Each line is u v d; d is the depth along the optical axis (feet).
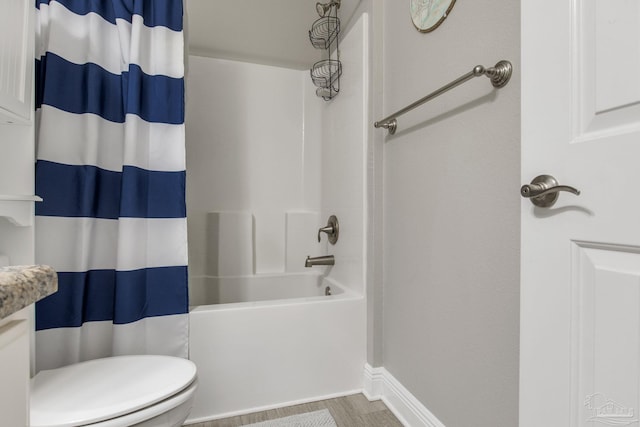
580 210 1.86
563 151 1.95
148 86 4.16
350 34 5.64
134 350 3.83
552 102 2.02
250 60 7.48
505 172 2.87
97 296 3.84
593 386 1.79
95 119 3.76
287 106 7.82
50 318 3.52
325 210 6.85
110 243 3.93
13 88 2.92
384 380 4.80
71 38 3.69
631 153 1.62
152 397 2.70
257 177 7.57
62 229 3.57
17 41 2.98
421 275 4.02
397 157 4.55
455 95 3.46
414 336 4.17
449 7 3.51
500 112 2.91
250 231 7.21
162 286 4.10
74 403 2.59
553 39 2.02
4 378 1.16
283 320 4.65
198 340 4.28
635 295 1.61
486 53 3.07
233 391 4.42
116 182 4.00
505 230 2.87
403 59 4.39
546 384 2.03
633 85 1.63
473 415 3.22
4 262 3.02
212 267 7.01
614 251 1.72
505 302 2.87
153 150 4.13
